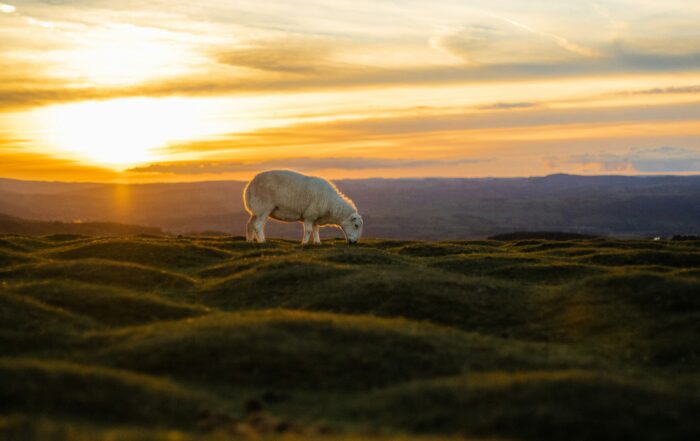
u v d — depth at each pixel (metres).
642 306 25.06
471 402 15.33
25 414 13.77
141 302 25.59
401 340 19.73
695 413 14.58
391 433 13.95
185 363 18.22
